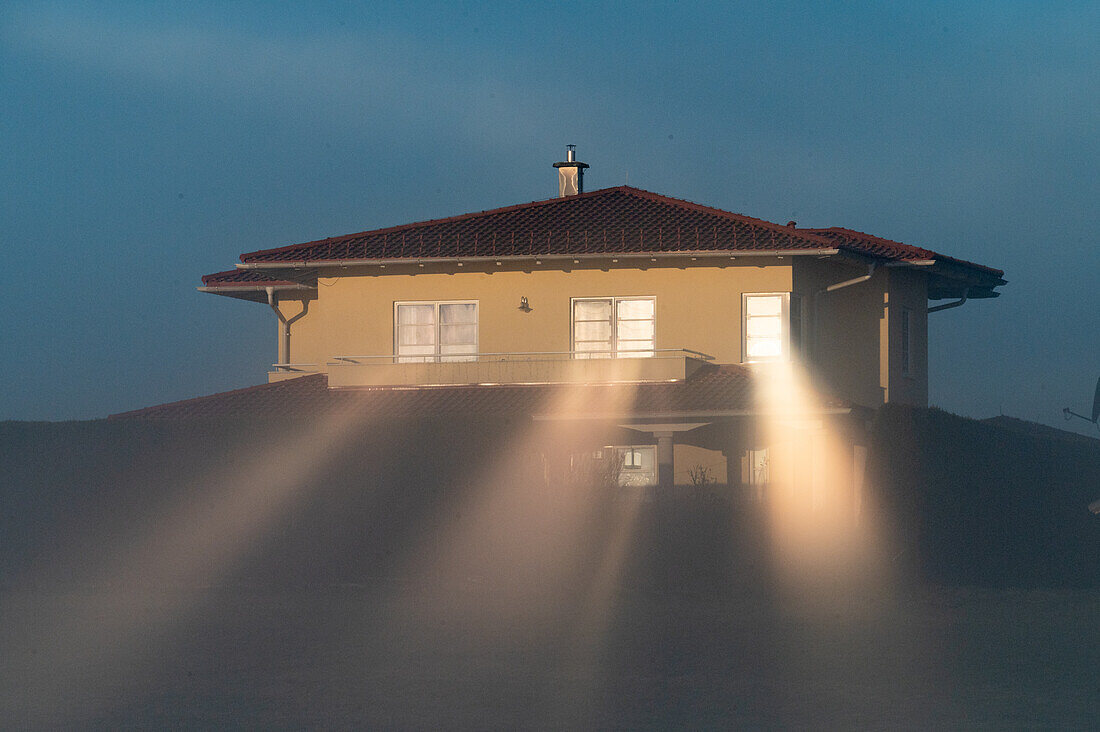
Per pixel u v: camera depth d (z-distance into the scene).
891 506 39.47
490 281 56.59
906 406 40.09
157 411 55.03
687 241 54.16
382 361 57.41
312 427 40.19
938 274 62.28
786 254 52.94
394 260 55.91
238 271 65.00
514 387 54.56
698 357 54.69
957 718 21.64
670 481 50.19
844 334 59.19
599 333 55.62
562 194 65.50
